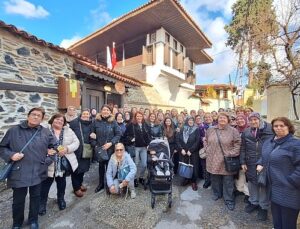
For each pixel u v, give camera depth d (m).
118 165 4.16
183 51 14.70
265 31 8.20
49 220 3.33
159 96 12.84
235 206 3.87
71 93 6.12
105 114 4.41
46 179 3.41
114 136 4.41
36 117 2.94
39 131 3.04
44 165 3.04
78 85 6.43
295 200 2.37
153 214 3.49
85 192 4.36
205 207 3.83
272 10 8.56
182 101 16.44
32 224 3.02
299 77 6.88
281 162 2.46
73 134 3.73
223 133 4.04
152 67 12.10
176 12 10.60
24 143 2.86
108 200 3.96
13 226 2.99
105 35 12.97
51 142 3.22
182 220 3.40
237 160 3.89
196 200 4.11
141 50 13.01
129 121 5.41
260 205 3.38
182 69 14.16
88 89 7.41
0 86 4.48
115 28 12.16
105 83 8.15
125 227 3.18
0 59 4.50
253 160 3.52
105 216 3.44
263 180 2.97
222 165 3.93
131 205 3.78
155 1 9.85
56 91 5.91
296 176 2.32
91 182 4.91
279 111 8.76
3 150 2.81
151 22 11.62
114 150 4.38
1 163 4.18
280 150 2.49
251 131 3.65
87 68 6.55
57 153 3.40
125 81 8.45
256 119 3.59
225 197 3.93
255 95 13.89
